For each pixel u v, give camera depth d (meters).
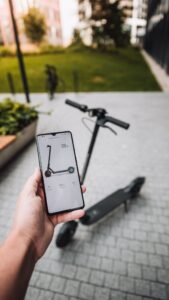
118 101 8.70
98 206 2.69
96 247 2.40
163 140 5.04
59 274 2.13
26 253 0.78
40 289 2.01
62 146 1.44
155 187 3.39
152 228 2.63
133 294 1.95
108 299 1.92
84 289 2.00
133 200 3.10
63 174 1.39
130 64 21.27
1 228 2.70
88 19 30.69
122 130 5.63
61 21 42.69
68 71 17.58
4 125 4.42
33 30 27.09
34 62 21.89
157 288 2.00
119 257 2.28
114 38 30.61
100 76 15.77
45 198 1.32
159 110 7.27
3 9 26.19
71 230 2.37
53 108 7.81
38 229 0.99
